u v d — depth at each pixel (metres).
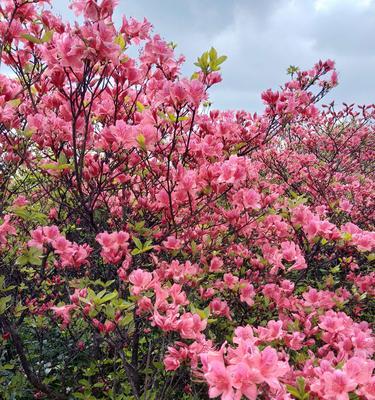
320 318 2.55
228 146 3.64
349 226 3.28
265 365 1.39
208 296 2.93
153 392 2.48
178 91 2.59
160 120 2.97
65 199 3.46
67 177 3.05
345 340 2.06
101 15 2.38
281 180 6.70
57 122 2.88
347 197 6.39
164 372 2.82
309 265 4.27
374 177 8.35
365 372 1.52
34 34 3.09
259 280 3.66
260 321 3.45
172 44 3.69
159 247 3.15
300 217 3.52
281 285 3.34
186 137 3.48
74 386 3.53
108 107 3.10
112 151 2.82
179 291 2.19
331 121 7.51
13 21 2.79
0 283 2.67
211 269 3.23
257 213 3.74
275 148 7.06
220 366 1.38
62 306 2.57
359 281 3.91
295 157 6.62
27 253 2.60
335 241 3.59
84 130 2.88
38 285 3.69
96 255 3.84
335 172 6.88
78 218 4.03
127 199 3.74
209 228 3.72
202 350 1.91
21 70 3.02
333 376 1.48
